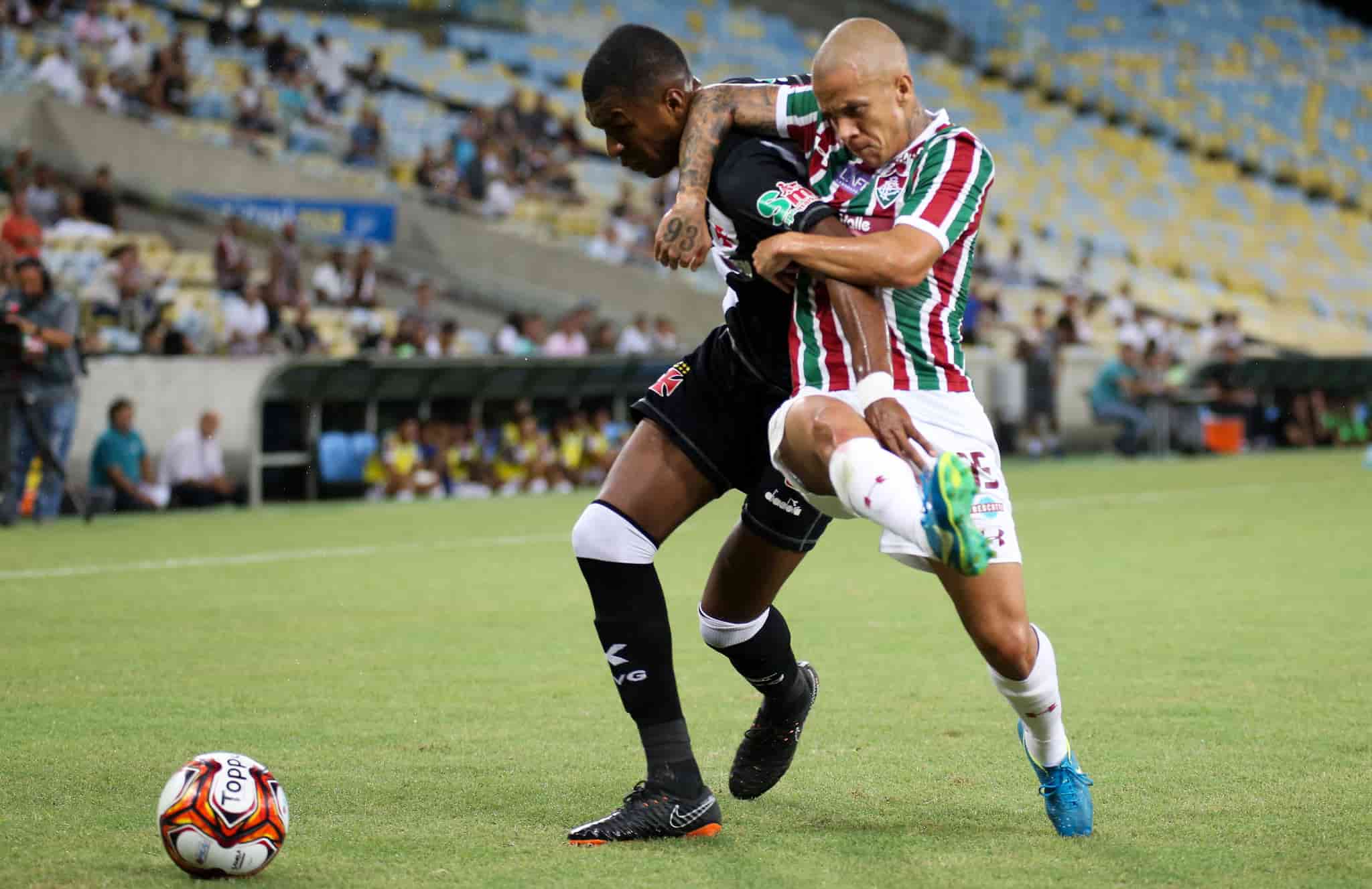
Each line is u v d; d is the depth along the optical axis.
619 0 71.75
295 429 32.56
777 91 8.08
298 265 41.22
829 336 7.80
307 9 61.34
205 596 18.70
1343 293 70.12
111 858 7.82
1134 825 8.49
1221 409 48.03
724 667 13.99
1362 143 80.56
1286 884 7.30
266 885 7.37
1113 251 67.69
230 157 46.56
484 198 50.62
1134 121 78.62
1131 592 18.64
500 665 14.03
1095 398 45.59
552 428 37.00
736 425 8.61
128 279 36.00
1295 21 86.94
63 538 25.33
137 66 50.56
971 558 6.89
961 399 7.84
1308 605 17.39
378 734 11.11
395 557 22.84
